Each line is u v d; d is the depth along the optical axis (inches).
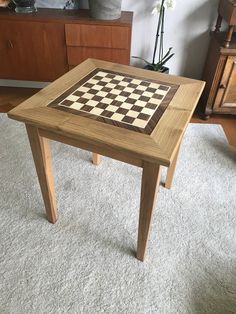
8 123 78.2
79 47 75.9
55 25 72.7
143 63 91.4
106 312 40.3
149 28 84.5
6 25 73.2
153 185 35.8
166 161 31.4
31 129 39.4
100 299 41.8
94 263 46.1
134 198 57.9
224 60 73.7
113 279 44.1
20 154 67.8
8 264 45.6
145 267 45.9
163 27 83.7
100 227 51.9
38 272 44.7
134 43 87.7
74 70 49.5
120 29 71.8
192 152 71.3
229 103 80.8
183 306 41.4
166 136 34.7
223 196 59.7
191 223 53.6
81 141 37.7
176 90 44.8
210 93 79.4
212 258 47.9
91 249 48.1
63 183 60.5
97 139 34.0
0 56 79.4
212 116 86.0
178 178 63.3
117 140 33.8
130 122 36.9
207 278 45.1
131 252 47.9
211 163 68.2
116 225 52.4
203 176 64.3
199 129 79.8
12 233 50.2
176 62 91.4
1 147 69.8
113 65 52.0
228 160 69.6
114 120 37.1
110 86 45.1
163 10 76.1
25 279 43.7
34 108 39.0
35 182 60.4
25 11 75.2
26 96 90.6
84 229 51.4
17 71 82.3
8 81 94.2
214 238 51.2
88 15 75.2
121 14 77.0
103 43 74.6
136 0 79.5
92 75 48.3
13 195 57.4
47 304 41.0
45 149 42.2
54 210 50.6
